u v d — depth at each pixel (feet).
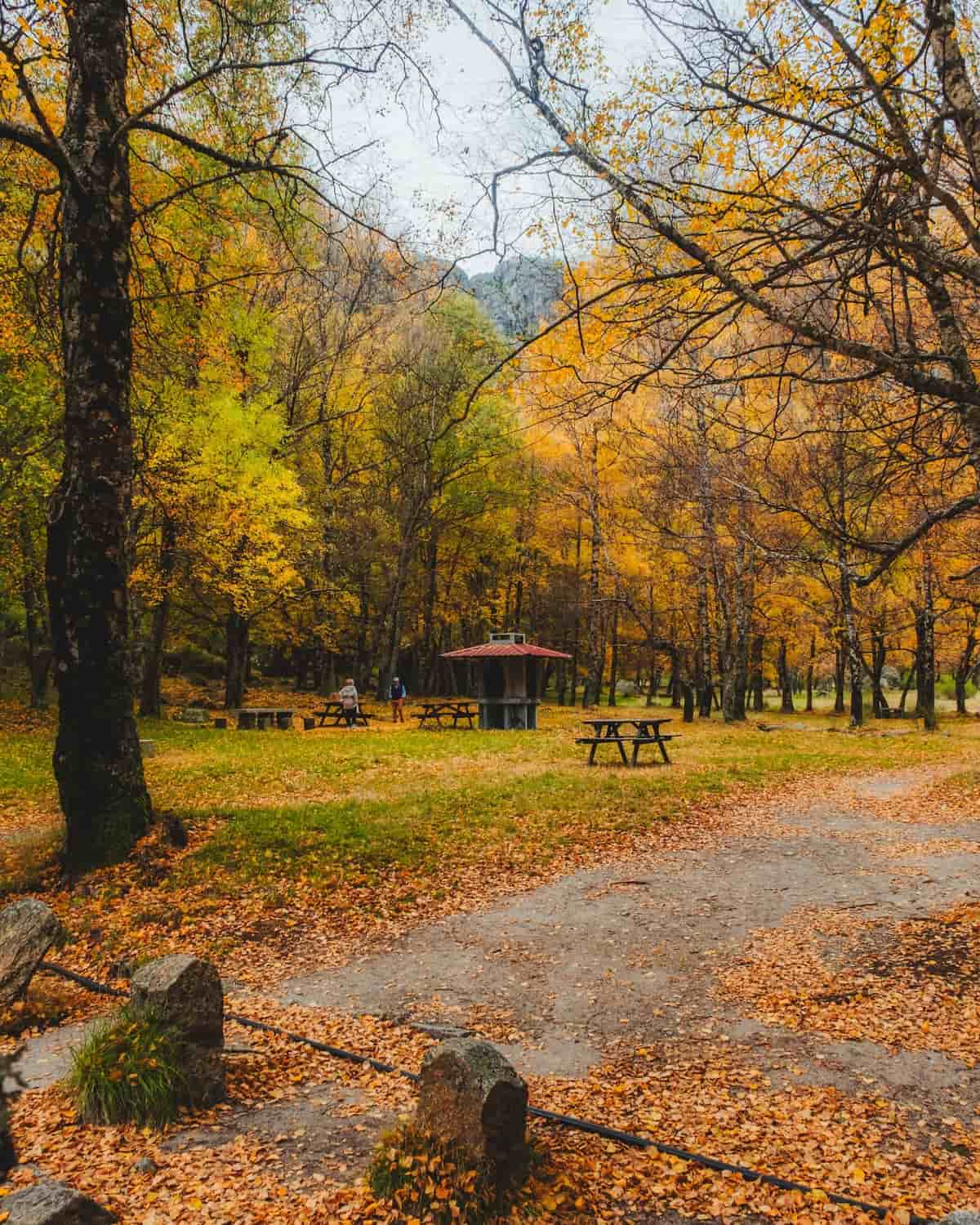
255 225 34.01
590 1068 16.90
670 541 88.53
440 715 101.96
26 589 76.07
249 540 78.02
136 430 61.77
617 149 16.07
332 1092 15.49
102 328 29.58
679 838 37.58
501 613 136.15
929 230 17.30
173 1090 14.24
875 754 66.03
